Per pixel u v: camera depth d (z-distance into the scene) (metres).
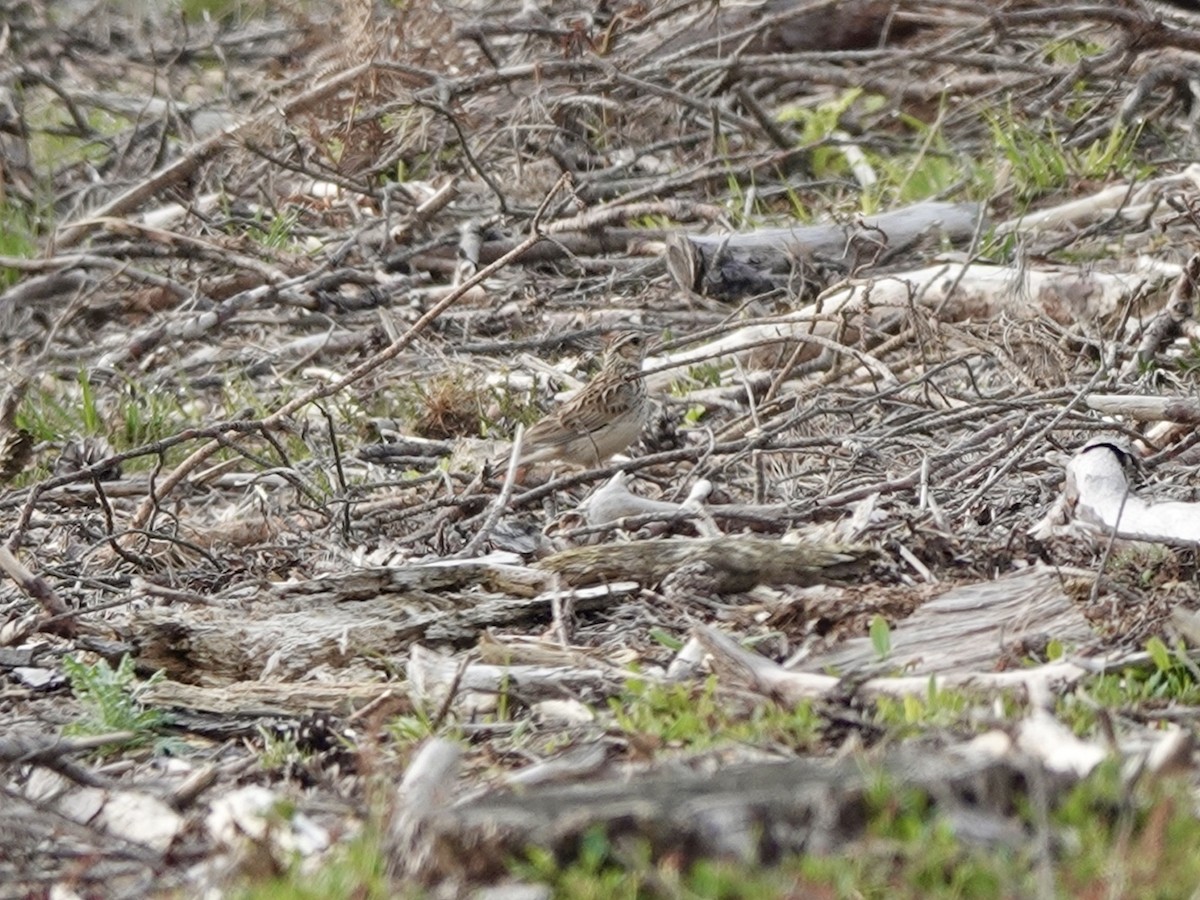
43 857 6.96
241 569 10.86
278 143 18.86
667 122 19.98
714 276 15.95
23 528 11.18
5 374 16.11
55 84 21.48
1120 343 13.30
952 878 5.58
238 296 16.62
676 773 6.20
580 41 18.73
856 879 5.52
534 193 18.56
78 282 18.05
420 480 12.10
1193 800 6.18
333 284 17.00
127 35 26.20
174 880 6.65
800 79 20.14
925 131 19.55
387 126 18.31
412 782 6.51
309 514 12.10
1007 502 10.58
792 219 17.69
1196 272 13.62
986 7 18.27
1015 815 5.89
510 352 15.49
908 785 5.82
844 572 9.44
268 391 15.51
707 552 9.45
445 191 17.56
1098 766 6.05
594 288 16.84
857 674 7.79
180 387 15.53
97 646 9.16
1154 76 18.66
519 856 5.70
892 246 16.44
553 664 8.59
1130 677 7.66
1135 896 5.48
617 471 11.48
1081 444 11.34
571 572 9.52
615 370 12.87
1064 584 8.98
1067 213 16.80
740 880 5.51
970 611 8.48
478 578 9.55
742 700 7.69
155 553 11.43
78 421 14.98
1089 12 17.75
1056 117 19.28
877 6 21.03
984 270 14.90
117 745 8.12
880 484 10.84
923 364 13.02
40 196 20.42
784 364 14.14
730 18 20.81
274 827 6.72
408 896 5.69
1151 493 10.24
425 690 8.33
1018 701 7.37
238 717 8.46
